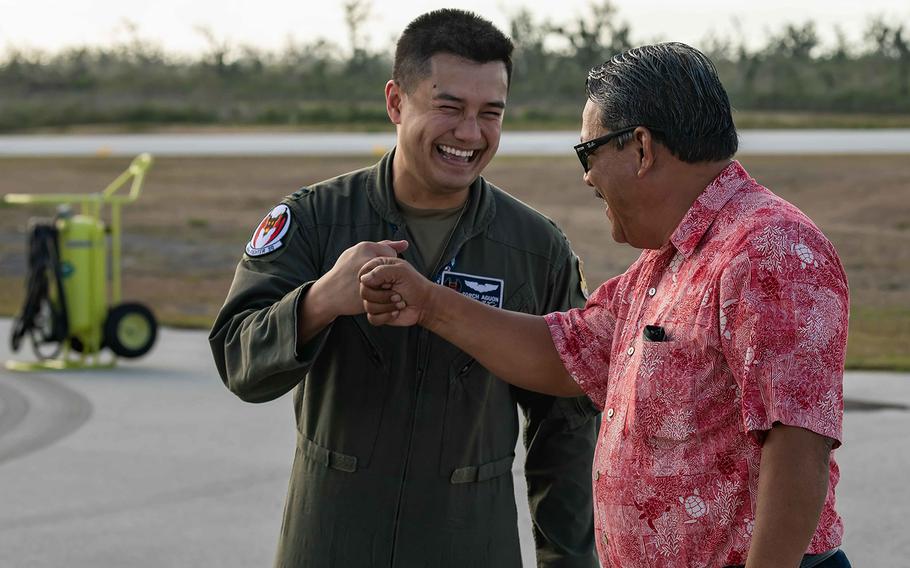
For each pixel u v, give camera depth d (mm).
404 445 2475
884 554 4570
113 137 34469
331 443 2496
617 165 1989
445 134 2396
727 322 1836
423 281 2275
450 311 2307
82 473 5766
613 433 2010
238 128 38031
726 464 1870
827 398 1774
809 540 1779
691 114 1923
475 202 2562
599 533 2057
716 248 1894
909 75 53562
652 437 1916
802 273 1796
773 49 60781
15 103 46781
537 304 2625
